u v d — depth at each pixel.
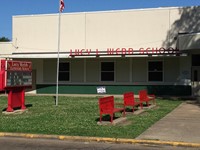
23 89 19.05
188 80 29.50
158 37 30.02
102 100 14.56
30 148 10.65
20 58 32.91
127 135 12.15
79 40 32.06
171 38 29.64
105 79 31.70
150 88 30.44
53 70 33.03
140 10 30.41
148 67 30.56
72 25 32.25
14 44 33.88
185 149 10.64
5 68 17.53
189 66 29.45
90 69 32.03
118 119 15.36
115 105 21.36
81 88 32.31
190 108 20.23
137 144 11.34
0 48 34.34
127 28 30.81
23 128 13.55
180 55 28.23
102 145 11.18
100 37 31.52
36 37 33.34
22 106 19.02
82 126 13.92
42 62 33.34
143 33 30.39
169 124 14.44
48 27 33.00
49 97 28.19
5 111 18.42
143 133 12.56
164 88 30.06
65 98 27.12
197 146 10.86
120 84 31.27
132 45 30.67
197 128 13.54
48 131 12.97
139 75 30.78
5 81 17.48
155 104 22.23
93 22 31.70
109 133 12.48
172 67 29.92
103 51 30.89
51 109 19.45
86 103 22.84
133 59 30.92
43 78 33.31
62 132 12.77
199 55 29.31
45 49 33.09
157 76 30.34
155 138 11.71
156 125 14.20
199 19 28.92
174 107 20.67
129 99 17.53
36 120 15.48
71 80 32.59
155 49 29.98
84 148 10.70
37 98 27.14
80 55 31.00
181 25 29.38
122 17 30.92
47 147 10.81
